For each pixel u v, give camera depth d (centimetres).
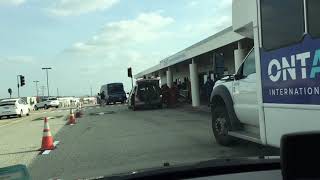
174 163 375
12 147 1525
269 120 801
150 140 1421
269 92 794
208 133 1534
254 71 963
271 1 772
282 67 747
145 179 328
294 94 716
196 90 3444
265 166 348
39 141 1680
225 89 1098
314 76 663
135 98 3544
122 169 416
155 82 3581
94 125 2214
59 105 7425
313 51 664
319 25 647
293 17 709
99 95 6812
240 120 1057
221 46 2752
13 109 4181
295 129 716
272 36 772
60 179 377
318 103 657
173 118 2384
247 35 983
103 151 1238
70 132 1897
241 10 897
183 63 4397
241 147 1111
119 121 2378
